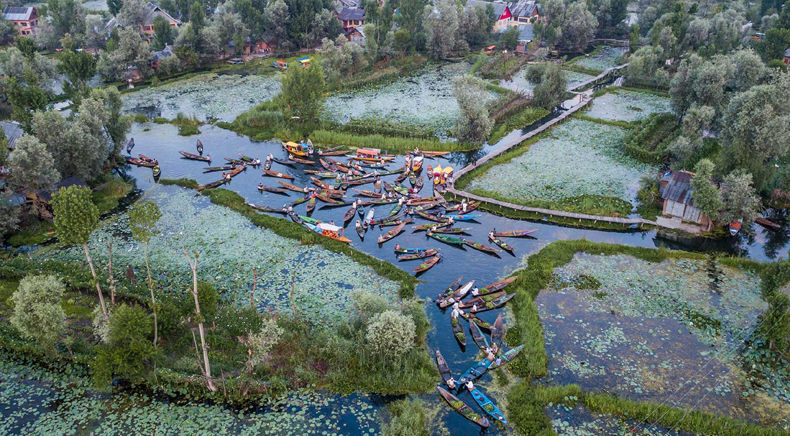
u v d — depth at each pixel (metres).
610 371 42.75
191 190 71.44
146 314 46.38
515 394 40.06
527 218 64.94
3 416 38.03
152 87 114.94
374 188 72.00
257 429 37.47
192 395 40.09
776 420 38.25
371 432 37.38
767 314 44.69
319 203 68.56
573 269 55.22
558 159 79.88
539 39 143.38
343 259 56.75
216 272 54.12
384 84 118.62
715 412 38.91
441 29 134.25
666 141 82.56
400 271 54.41
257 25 137.25
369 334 41.31
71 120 86.38
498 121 95.69
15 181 59.28
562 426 37.81
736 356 43.94
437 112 99.81
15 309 40.56
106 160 75.94
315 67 91.19
